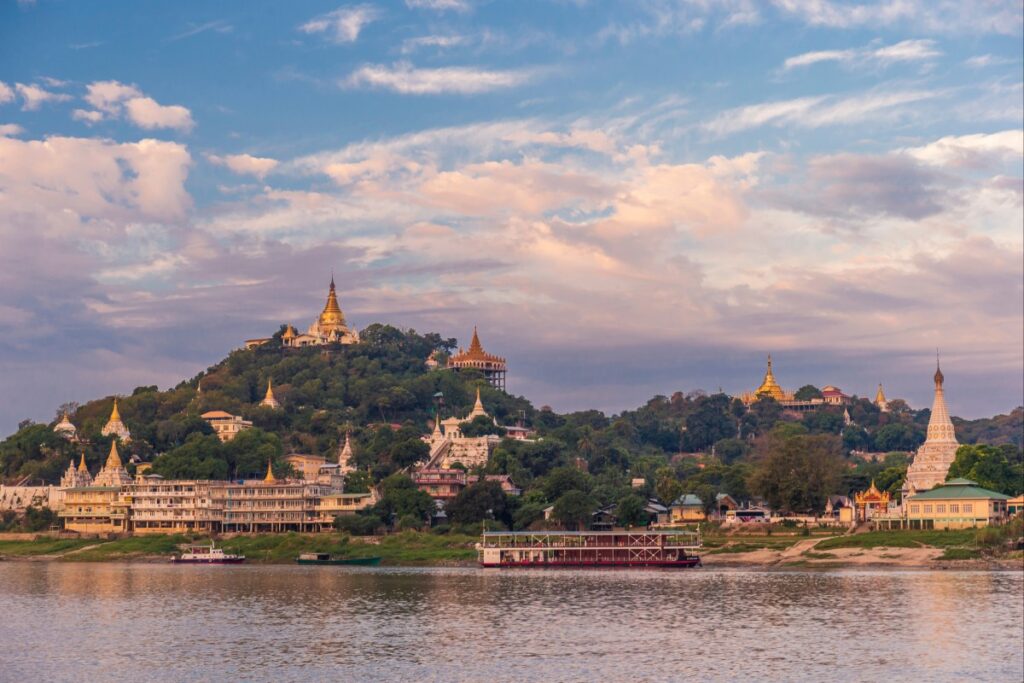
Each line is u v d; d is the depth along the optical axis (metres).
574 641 194.62
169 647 193.25
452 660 180.12
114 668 176.62
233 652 188.50
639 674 168.75
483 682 164.75
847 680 164.50
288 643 196.00
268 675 170.62
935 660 176.75
